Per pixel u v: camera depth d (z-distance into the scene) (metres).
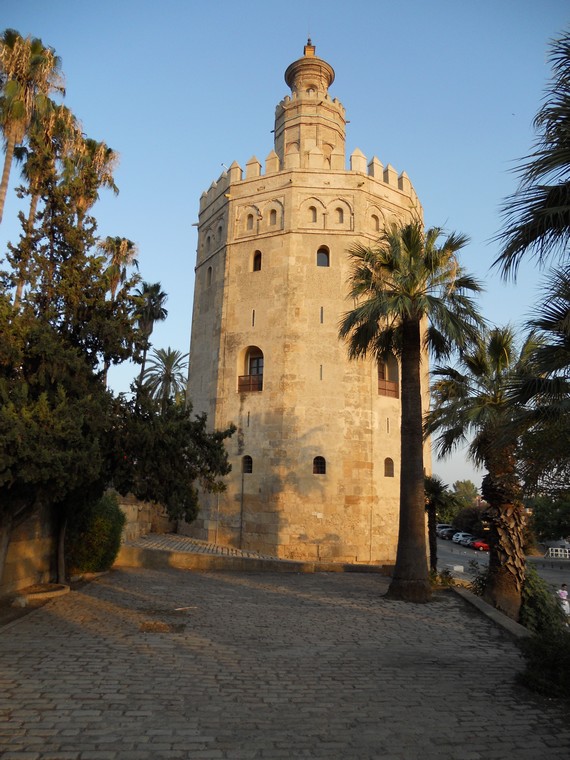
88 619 11.46
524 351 16.44
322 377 28.02
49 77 20.30
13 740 5.57
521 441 9.21
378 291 17.19
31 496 11.10
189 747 5.59
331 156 30.80
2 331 10.78
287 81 37.50
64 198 13.80
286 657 9.25
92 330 12.99
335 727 6.30
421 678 8.29
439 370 18.19
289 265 29.08
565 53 7.12
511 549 16.77
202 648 9.57
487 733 6.28
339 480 27.11
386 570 21.36
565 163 7.00
